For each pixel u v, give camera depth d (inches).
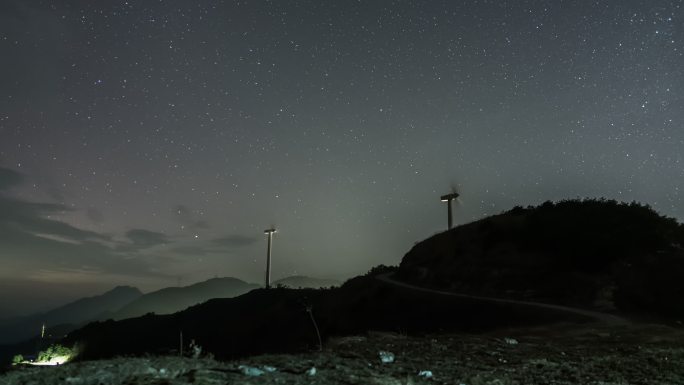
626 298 1149.7
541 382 408.8
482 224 2020.2
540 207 1899.6
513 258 1644.9
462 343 678.5
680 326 914.1
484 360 530.0
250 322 2252.7
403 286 1829.5
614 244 1392.7
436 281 1797.5
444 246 2064.5
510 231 1824.6
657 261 1261.1
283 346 1640.0
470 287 1616.6
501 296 1435.8
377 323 1515.7
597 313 1097.4
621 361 523.5
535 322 1078.4
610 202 1704.0
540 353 598.5
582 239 1457.9
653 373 459.2
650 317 1024.9
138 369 290.2
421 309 1482.5
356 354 531.2
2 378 256.4
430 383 363.9
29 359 1770.4
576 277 1355.8
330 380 331.0
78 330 2655.0
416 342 676.1
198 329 2394.2
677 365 498.0
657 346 671.1
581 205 1763.0
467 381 388.8
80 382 253.4
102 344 2250.2
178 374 290.7
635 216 1526.8
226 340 2112.5
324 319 1845.5
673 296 1081.4
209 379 276.1
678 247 1386.6
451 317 1318.9
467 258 1827.0
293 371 357.7
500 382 396.2
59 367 296.0
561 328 954.7
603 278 1305.4
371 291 1860.2
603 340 760.3
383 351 569.3
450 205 2425.0
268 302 2605.8
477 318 1237.1
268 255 3553.2
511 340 717.3
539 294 1360.7
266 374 322.7
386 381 349.7
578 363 512.4
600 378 431.5
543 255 1579.7
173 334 2365.9
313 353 558.6
